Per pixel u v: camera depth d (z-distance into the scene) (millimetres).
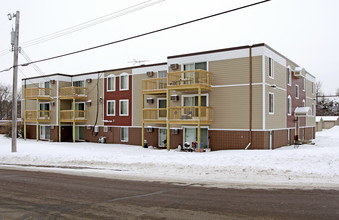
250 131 19938
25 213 7148
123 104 28344
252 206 7258
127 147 25234
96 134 30438
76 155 17672
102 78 30094
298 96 28188
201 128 22312
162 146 25219
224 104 21016
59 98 31953
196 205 7488
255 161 13047
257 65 19922
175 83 21859
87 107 31406
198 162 13758
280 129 22812
